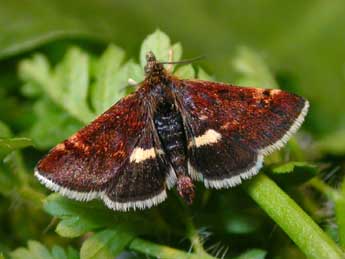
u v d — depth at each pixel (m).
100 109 0.05
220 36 0.08
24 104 0.06
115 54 0.05
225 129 0.05
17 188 0.05
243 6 0.08
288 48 0.08
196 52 0.08
